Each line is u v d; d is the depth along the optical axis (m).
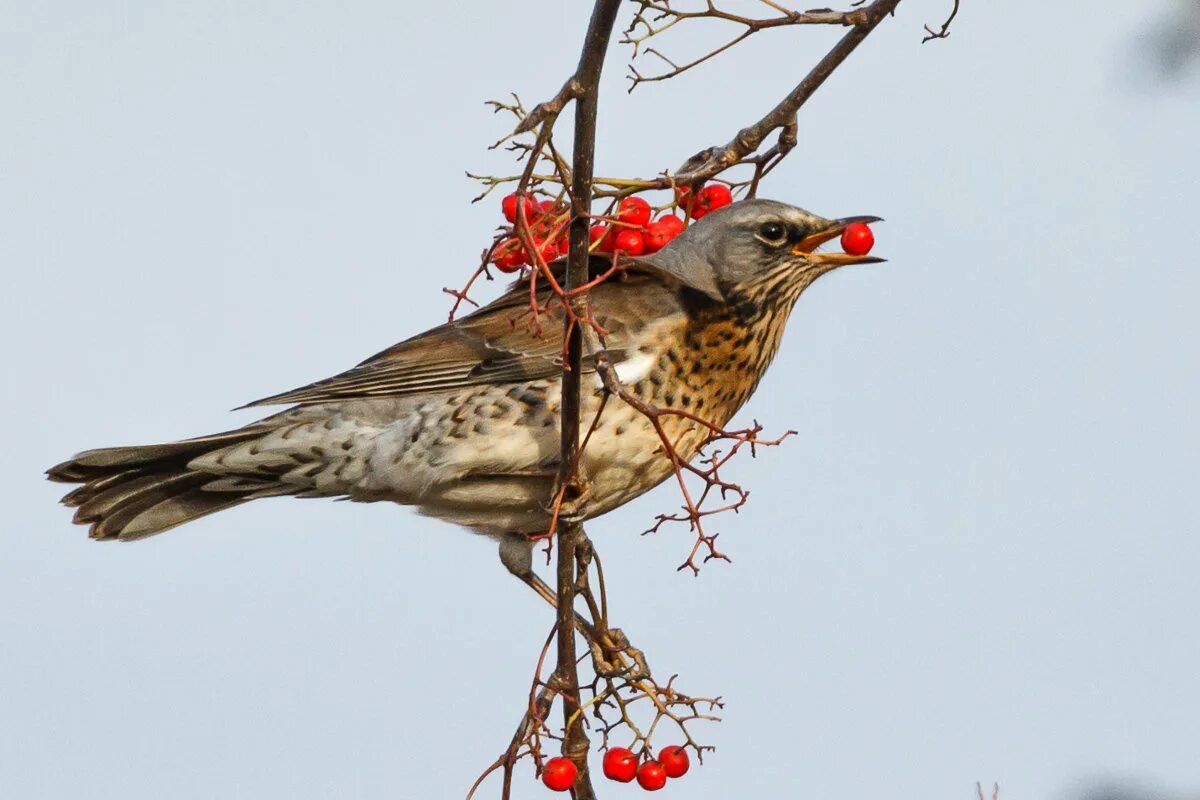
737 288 11.13
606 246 10.27
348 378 11.44
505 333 11.27
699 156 9.98
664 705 9.30
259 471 11.60
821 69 9.38
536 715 8.77
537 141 7.09
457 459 11.19
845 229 11.15
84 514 11.77
